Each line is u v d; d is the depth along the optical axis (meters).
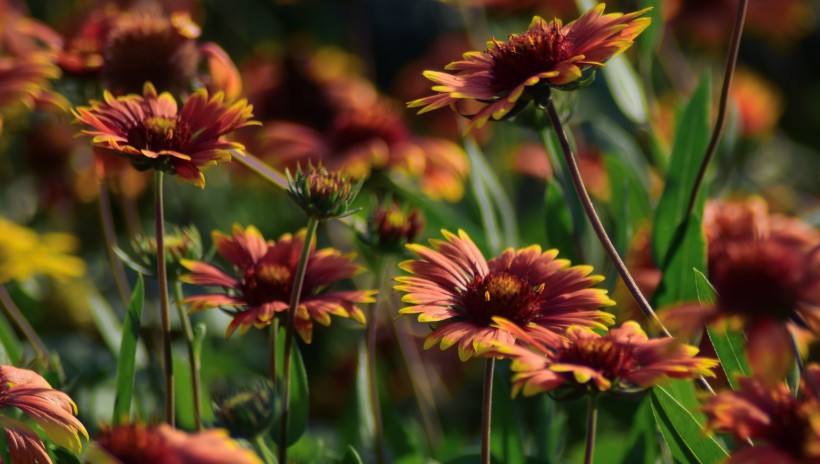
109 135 1.00
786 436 0.93
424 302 0.99
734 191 1.61
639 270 1.15
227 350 1.35
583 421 1.22
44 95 1.11
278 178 1.10
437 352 1.33
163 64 1.12
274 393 1.00
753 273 0.95
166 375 1.02
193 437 0.93
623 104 1.19
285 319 1.03
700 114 1.13
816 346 1.14
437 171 1.36
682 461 1.00
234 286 1.04
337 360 1.40
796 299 0.95
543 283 1.01
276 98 1.53
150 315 1.19
